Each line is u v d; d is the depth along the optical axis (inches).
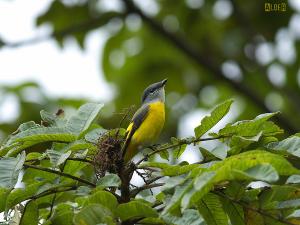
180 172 272.1
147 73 813.9
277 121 739.4
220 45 808.3
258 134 288.7
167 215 267.4
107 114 710.5
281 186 269.3
